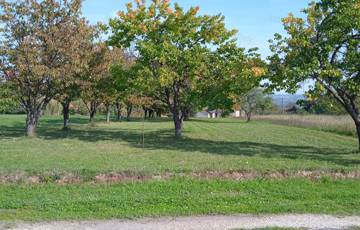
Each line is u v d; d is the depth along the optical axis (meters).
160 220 9.09
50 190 11.50
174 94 28.91
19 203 10.01
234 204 10.30
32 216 9.17
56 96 31.14
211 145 24.45
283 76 20.08
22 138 27.77
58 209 9.66
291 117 57.34
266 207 9.99
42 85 28.88
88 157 18.31
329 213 9.67
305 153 20.81
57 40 27.39
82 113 76.06
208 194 11.25
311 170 14.08
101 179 12.64
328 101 21.97
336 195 11.24
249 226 8.68
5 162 16.44
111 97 34.00
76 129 38.00
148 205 10.07
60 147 22.48
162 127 42.66
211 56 27.36
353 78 20.36
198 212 9.61
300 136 33.12
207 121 64.81
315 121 46.31
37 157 18.11
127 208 9.83
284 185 12.28
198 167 14.99
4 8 27.00
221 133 35.56
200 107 28.42
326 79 20.47
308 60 19.97
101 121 55.81
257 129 42.34
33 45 27.11
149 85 26.30
